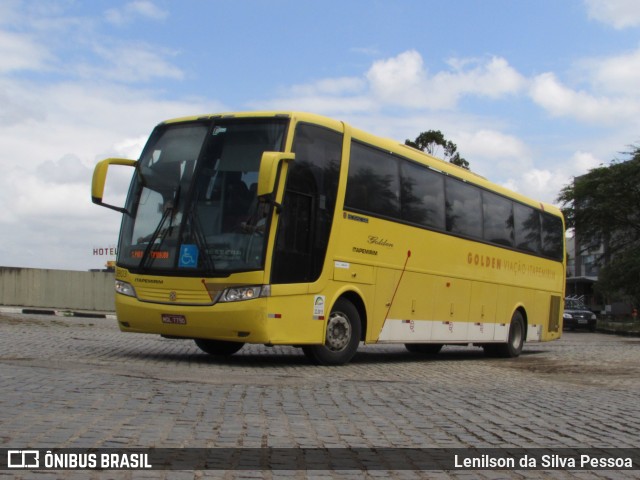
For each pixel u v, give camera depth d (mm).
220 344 16344
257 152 13227
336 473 5934
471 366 17219
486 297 19906
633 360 20062
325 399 9875
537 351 24719
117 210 13977
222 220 13062
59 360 12625
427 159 17547
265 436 7227
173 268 13188
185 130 13977
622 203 60219
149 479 5508
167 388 10078
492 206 20406
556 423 8758
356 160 14867
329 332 14336
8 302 37844
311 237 13641
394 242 15984
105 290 39281
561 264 24750
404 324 16438
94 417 7738
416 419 8609
